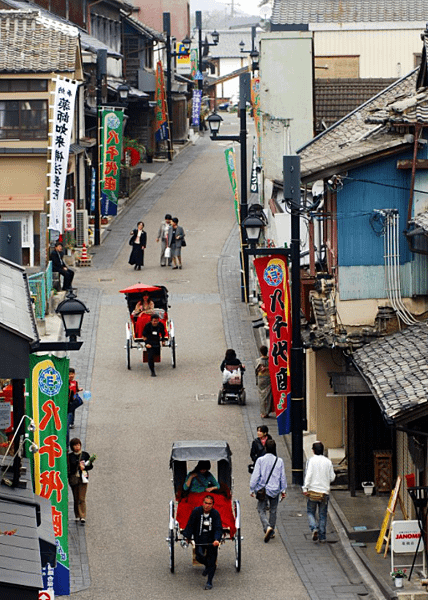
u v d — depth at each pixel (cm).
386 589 2473
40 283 4375
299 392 3241
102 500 3069
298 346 3241
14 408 2269
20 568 1588
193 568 2656
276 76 5106
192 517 2548
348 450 3172
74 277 5450
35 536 1756
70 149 5906
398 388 2641
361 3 6919
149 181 8044
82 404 3697
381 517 2983
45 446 2514
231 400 3847
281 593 2500
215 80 15388
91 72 6775
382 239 3219
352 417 3161
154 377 4109
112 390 3966
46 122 5475
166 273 5559
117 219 6831
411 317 3209
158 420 3681
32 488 2017
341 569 2656
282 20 6788
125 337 4547
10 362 1767
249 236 3981
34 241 5516
